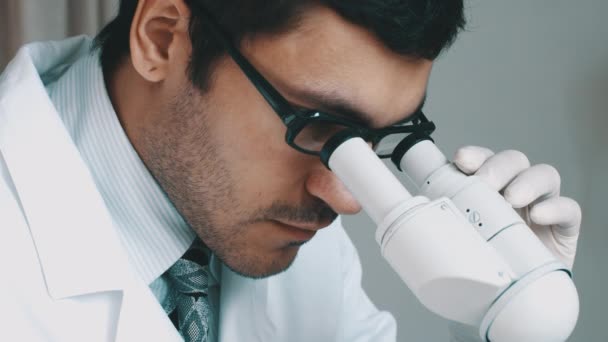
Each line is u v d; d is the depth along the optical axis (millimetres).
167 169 786
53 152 774
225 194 766
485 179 797
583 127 1603
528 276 664
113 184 817
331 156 709
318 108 709
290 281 970
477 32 1594
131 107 797
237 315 911
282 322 958
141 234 829
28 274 747
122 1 810
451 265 644
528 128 1624
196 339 840
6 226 750
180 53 750
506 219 706
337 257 1012
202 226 790
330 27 691
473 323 675
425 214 663
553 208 829
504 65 1606
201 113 751
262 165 746
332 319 984
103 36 834
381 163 696
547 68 1604
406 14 677
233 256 793
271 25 701
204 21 727
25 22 1322
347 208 735
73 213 765
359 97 699
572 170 1626
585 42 1580
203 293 853
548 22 1590
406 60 700
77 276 751
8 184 767
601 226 1619
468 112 1624
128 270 766
